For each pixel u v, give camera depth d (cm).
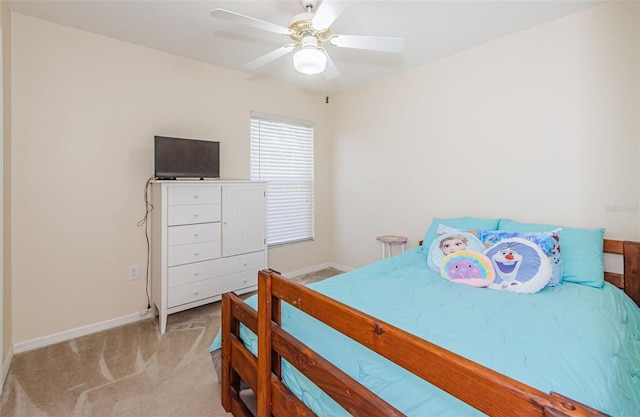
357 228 381
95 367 191
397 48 191
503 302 156
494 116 256
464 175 279
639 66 191
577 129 216
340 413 97
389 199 344
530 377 94
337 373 91
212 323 252
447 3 200
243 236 282
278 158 362
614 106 201
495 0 197
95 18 215
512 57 244
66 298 229
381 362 102
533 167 237
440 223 269
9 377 180
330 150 408
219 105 305
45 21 216
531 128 237
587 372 98
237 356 148
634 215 196
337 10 149
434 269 215
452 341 116
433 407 83
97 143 239
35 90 213
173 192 237
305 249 391
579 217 217
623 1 195
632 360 119
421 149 311
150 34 238
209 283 260
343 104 388
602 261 192
